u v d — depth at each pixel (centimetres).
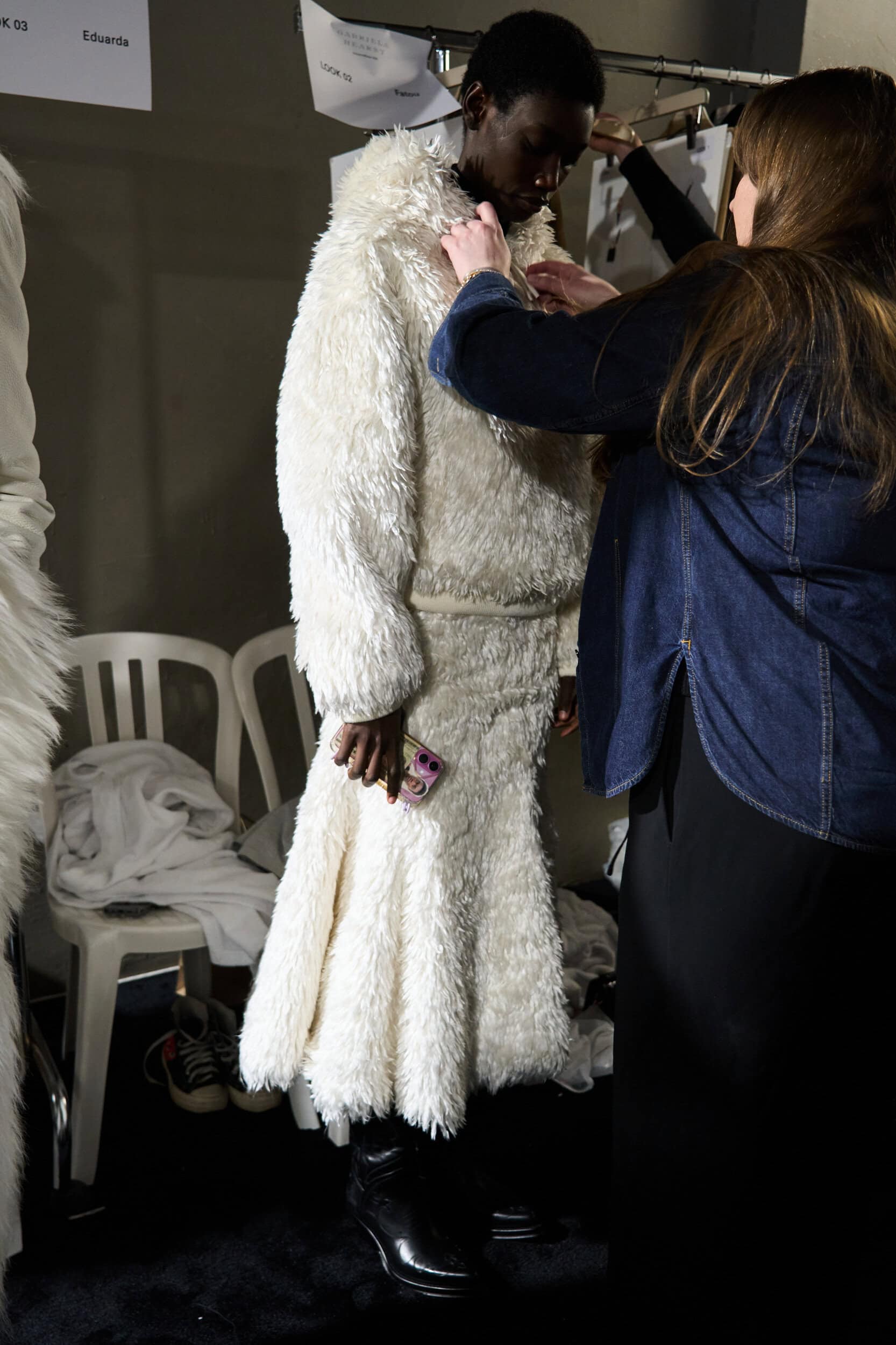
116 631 223
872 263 98
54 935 224
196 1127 190
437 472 131
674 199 181
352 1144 178
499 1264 158
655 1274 114
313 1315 149
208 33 206
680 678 108
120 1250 159
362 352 124
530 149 130
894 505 98
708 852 106
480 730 139
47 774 117
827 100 100
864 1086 109
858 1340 139
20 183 119
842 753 100
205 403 222
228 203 216
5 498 116
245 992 228
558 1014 148
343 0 215
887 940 105
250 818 248
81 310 205
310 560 126
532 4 234
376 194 131
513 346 108
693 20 252
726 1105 107
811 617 100
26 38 153
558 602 145
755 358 93
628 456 114
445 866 137
